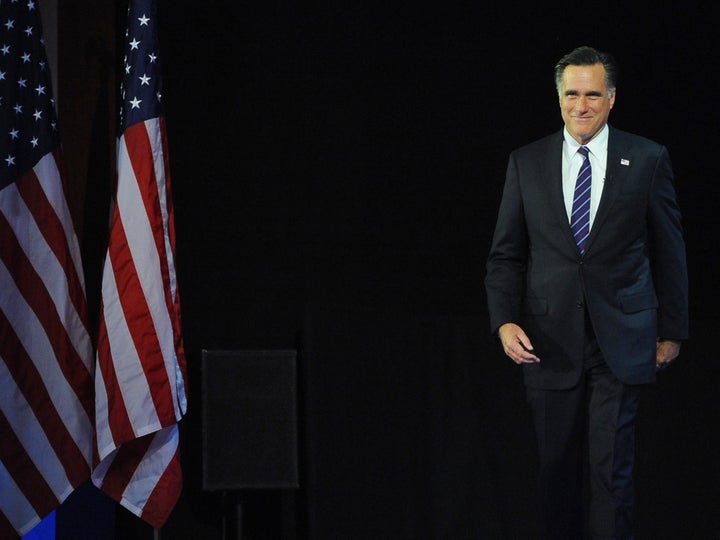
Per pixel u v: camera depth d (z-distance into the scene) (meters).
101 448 17.08
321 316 18.47
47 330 17.52
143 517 17.36
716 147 21.78
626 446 16.11
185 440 19.17
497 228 17.09
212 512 19.17
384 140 20.44
